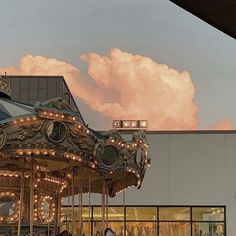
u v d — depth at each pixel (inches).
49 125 470.3
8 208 564.4
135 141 564.1
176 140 1240.8
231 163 1229.1
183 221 1212.5
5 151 469.7
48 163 580.1
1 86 592.4
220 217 1209.4
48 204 624.4
